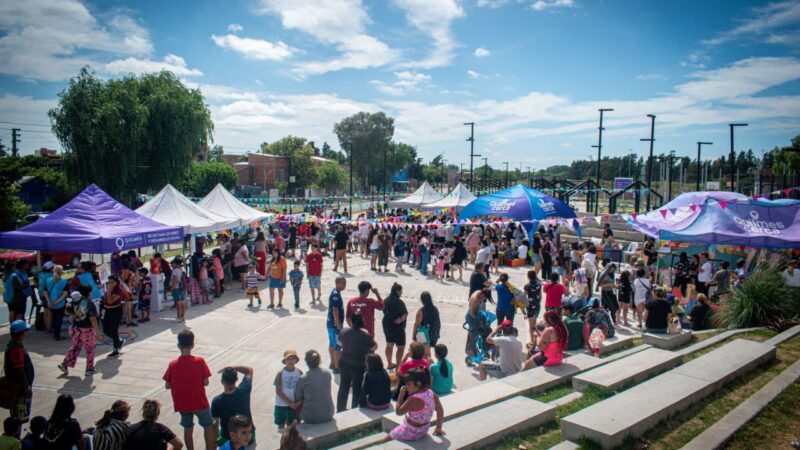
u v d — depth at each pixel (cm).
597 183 3014
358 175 9150
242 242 1675
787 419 568
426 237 1955
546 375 740
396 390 717
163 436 515
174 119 3422
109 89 3203
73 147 3022
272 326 1200
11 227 2827
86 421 718
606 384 664
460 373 888
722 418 561
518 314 1342
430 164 13525
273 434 637
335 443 586
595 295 1493
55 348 1040
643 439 527
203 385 605
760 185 3069
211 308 1376
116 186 3186
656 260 1653
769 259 1474
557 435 556
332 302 887
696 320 1081
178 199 1645
